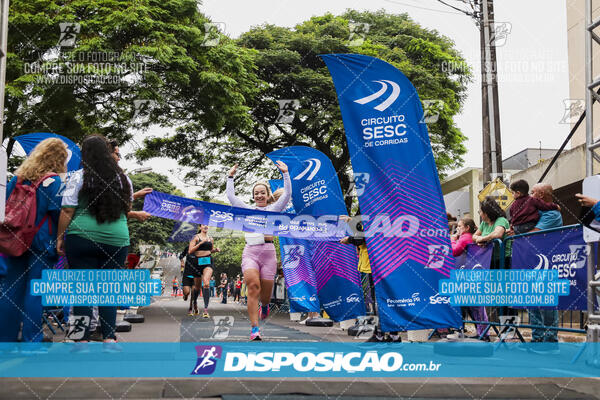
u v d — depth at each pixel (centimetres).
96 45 1457
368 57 573
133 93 1537
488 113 1329
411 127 575
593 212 502
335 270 887
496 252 642
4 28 470
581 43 1288
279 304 1597
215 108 1697
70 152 830
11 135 1438
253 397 311
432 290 573
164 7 1600
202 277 1217
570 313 591
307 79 2089
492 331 772
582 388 356
